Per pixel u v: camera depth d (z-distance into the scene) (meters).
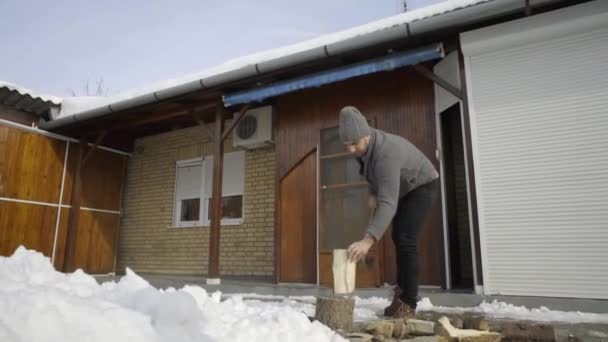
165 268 8.43
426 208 3.02
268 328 1.94
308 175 6.40
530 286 4.18
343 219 5.90
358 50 5.24
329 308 2.54
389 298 4.40
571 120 4.25
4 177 7.57
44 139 8.23
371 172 2.93
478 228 4.50
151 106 7.07
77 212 8.16
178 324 1.71
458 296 4.20
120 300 1.90
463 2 5.15
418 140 5.57
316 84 5.56
